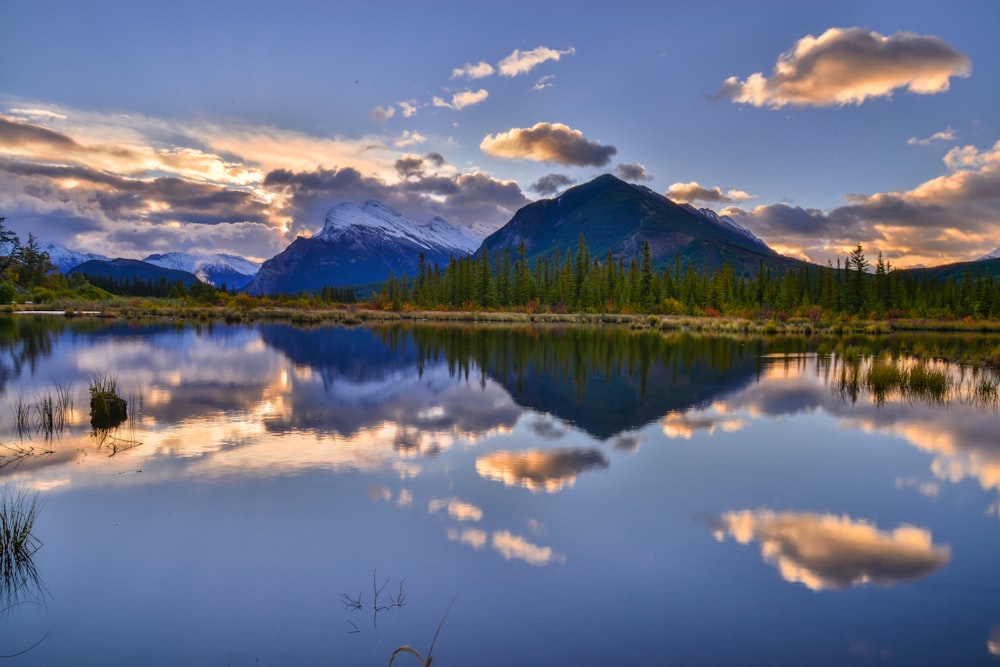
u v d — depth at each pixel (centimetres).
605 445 1476
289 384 2394
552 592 752
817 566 828
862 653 629
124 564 827
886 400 2125
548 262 13575
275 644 646
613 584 773
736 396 2195
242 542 896
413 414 1838
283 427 1639
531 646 638
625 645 640
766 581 784
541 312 10731
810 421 1769
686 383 2511
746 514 1018
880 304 9481
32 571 809
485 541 901
